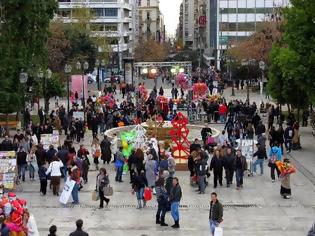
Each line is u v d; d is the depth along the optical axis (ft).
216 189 96.63
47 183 100.48
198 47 607.78
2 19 145.38
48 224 77.56
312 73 122.11
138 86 227.40
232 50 311.27
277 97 164.55
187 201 89.04
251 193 93.97
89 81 323.37
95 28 346.74
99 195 85.35
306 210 84.07
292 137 131.64
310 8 121.80
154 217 80.79
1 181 92.22
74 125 143.23
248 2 449.06
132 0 514.68
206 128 129.39
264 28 280.72
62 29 274.36
